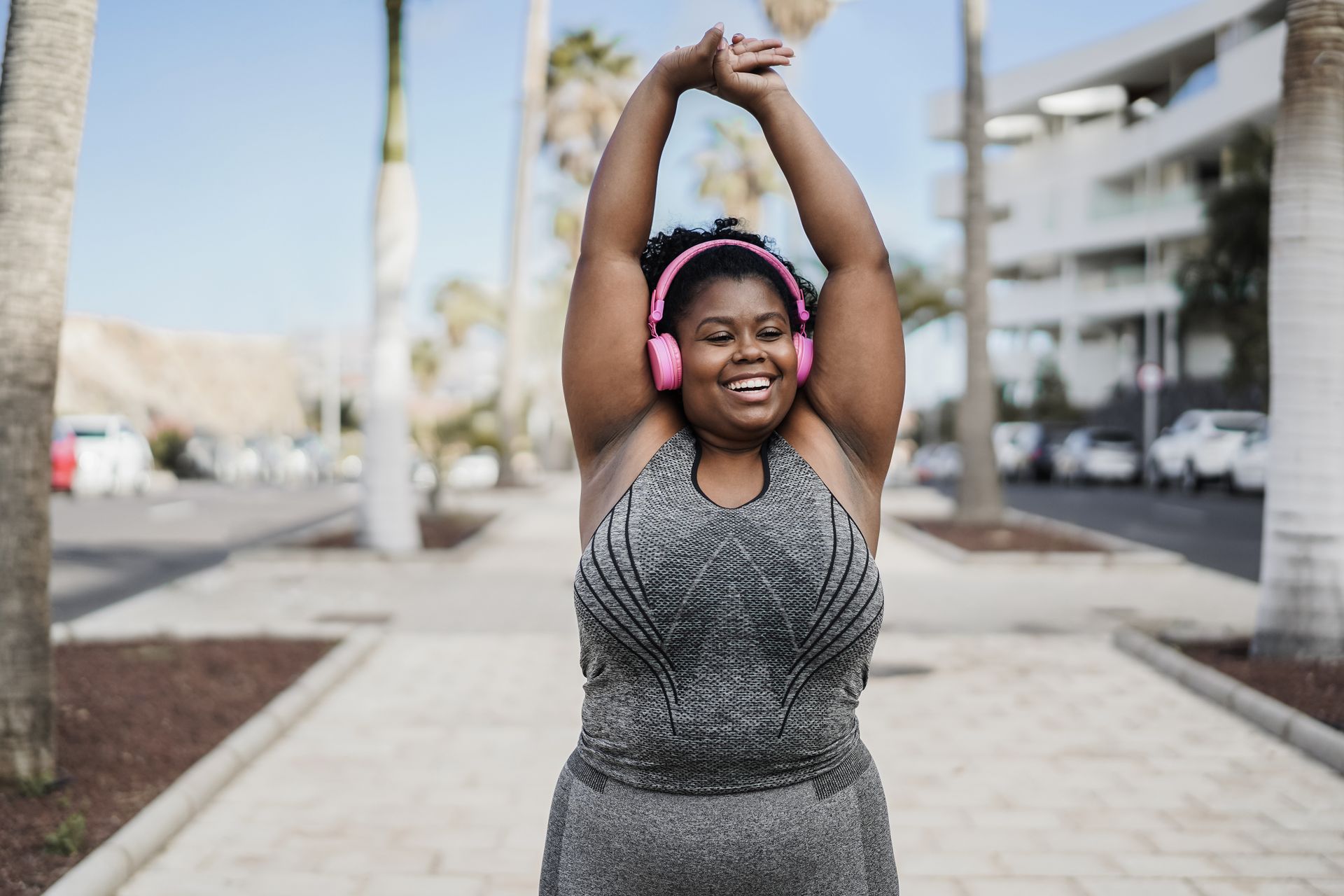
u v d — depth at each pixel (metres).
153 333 63.38
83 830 4.21
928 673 7.17
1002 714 6.18
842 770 1.83
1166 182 43.22
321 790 4.98
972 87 15.93
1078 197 46.06
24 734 4.66
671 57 1.90
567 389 1.96
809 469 1.86
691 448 1.87
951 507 21.81
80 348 57.12
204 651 7.44
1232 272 26.42
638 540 1.73
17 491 4.62
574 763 1.87
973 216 16.20
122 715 5.74
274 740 5.73
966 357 16.48
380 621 9.39
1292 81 6.86
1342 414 7.01
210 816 4.66
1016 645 8.09
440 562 13.00
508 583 11.62
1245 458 23.41
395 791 4.97
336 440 44.81
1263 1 35.69
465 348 46.06
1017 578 11.95
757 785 1.75
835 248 1.93
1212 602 10.27
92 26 4.68
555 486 30.03
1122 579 11.86
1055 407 45.91
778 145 1.94
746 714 1.71
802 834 1.75
